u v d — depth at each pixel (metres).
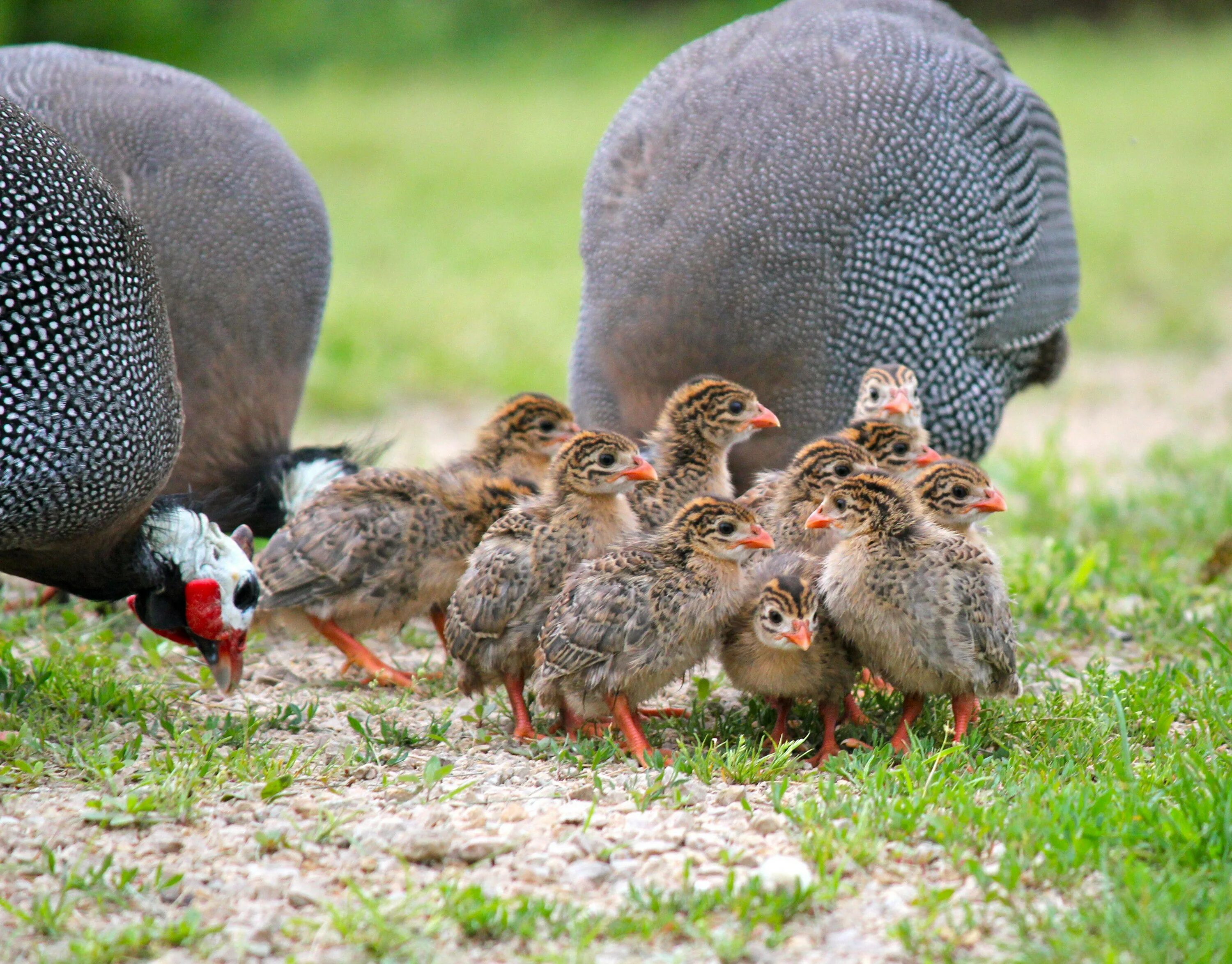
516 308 24.64
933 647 8.55
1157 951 5.96
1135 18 61.50
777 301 10.96
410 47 50.97
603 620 8.53
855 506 8.62
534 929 6.33
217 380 11.16
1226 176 36.53
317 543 10.12
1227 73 50.41
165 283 11.01
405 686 10.13
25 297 8.27
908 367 10.98
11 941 6.29
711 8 57.00
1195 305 27.19
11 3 41.84
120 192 10.91
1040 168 12.20
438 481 10.38
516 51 52.53
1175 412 21.16
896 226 11.12
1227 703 9.05
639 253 11.20
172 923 6.36
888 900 6.62
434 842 7.04
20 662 9.74
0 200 8.26
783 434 11.30
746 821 7.47
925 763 7.94
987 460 17.50
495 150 38.19
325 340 22.17
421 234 30.12
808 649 8.62
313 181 12.30
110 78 11.67
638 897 6.51
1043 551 13.13
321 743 8.88
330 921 6.43
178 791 7.61
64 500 8.56
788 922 6.45
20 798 7.70
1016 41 58.00
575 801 7.78
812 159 11.03
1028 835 6.94
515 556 9.15
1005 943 6.21
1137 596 12.09
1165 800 7.38
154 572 9.34
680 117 11.41
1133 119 43.28
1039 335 12.23
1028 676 10.20
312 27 50.03
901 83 11.39
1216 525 14.23
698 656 8.88
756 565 9.48
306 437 18.41
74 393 8.41
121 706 9.26
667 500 10.51
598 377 11.57
